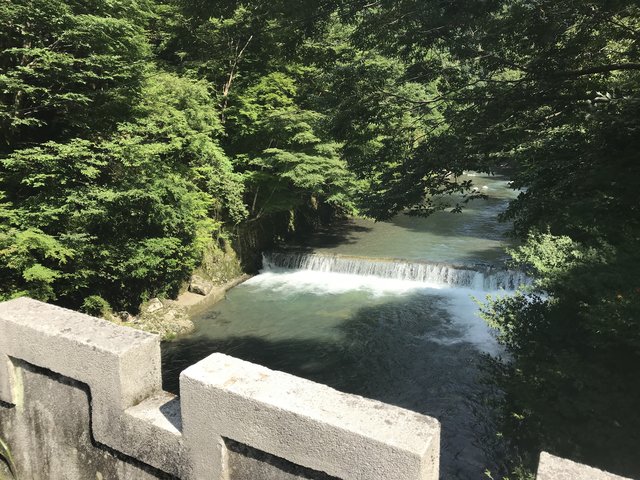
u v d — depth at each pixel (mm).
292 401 2119
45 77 12461
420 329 16922
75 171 13102
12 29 12188
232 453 2326
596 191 6547
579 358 7293
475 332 16609
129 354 2602
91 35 12719
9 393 3062
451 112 9000
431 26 8641
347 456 1951
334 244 25938
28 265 11828
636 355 6969
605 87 7602
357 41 10281
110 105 14141
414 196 8242
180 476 2473
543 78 7719
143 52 15469
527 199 7309
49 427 3010
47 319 2934
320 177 21016
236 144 24297
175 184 15898
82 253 13102
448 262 22172
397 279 21859
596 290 7000
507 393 9445
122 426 2619
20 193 13398
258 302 19422
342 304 19219
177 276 18484
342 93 9750
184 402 2369
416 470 1811
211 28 21516
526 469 7094
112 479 2785
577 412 6715
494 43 8141
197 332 16703
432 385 13422
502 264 21734
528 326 8859
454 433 11211
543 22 7176
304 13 10266
